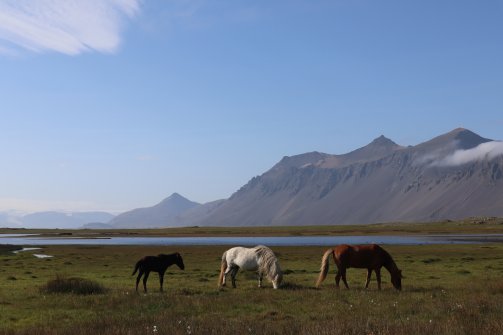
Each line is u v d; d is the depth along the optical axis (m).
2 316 19.41
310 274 36.97
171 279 33.84
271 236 195.38
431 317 17.62
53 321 18.08
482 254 63.38
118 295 23.55
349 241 129.50
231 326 15.48
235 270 28.36
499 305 19.47
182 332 14.67
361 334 13.80
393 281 26.34
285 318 18.23
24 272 39.12
